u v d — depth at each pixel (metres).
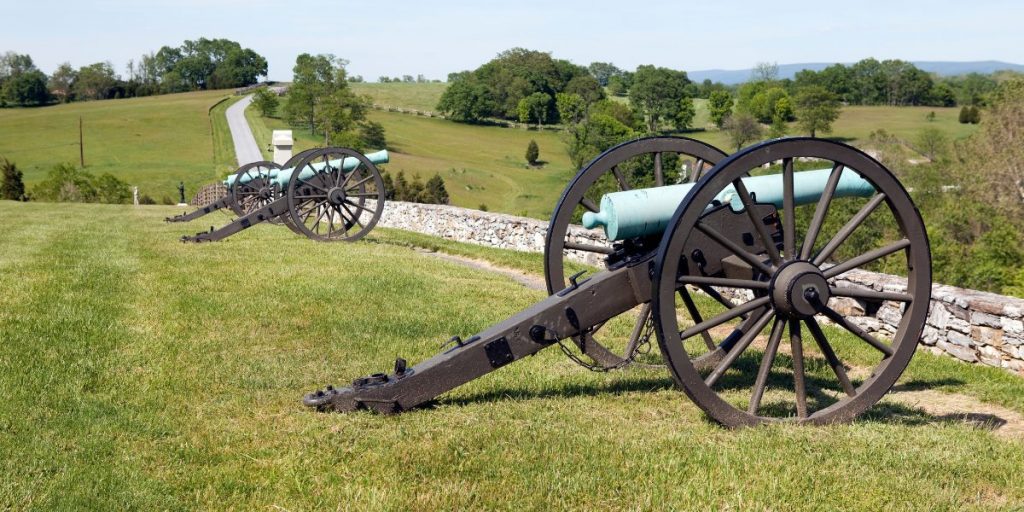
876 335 8.00
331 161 16.14
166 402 5.43
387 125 127.56
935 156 71.56
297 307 8.50
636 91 133.38
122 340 6.99
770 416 5.25
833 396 5.87
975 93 148.00
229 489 4.07
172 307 8.38
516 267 12.78
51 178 49.19
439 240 16.80
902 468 4.33
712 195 4.66
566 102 138.38
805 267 4.84
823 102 114.12
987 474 4.30
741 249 4.84
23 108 143.88
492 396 5.67
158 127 105.62
